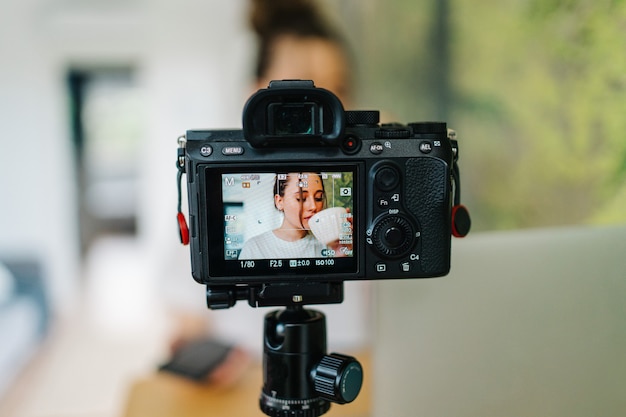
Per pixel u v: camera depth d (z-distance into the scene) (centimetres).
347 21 225
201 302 159
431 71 194
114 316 403
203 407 112
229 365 123
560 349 58
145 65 443
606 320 56
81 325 390
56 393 297
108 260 544
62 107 441
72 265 449
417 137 62
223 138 61
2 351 321
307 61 153
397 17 214
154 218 454
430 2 197
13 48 407
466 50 171
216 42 423
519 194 131
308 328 63
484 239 63
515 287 60
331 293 63
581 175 94
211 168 60
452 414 61
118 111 543
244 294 64
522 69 132
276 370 64
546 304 59
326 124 60
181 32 425
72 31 430
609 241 58
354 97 222
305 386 63
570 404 57
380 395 65
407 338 63
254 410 111
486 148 158
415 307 64
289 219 61
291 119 60
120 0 407
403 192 61
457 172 67
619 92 83
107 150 579
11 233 425
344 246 62
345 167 61
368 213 61
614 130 84
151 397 115
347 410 72
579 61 95
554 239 60
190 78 432
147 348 350
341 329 120
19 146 418
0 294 380
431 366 62
